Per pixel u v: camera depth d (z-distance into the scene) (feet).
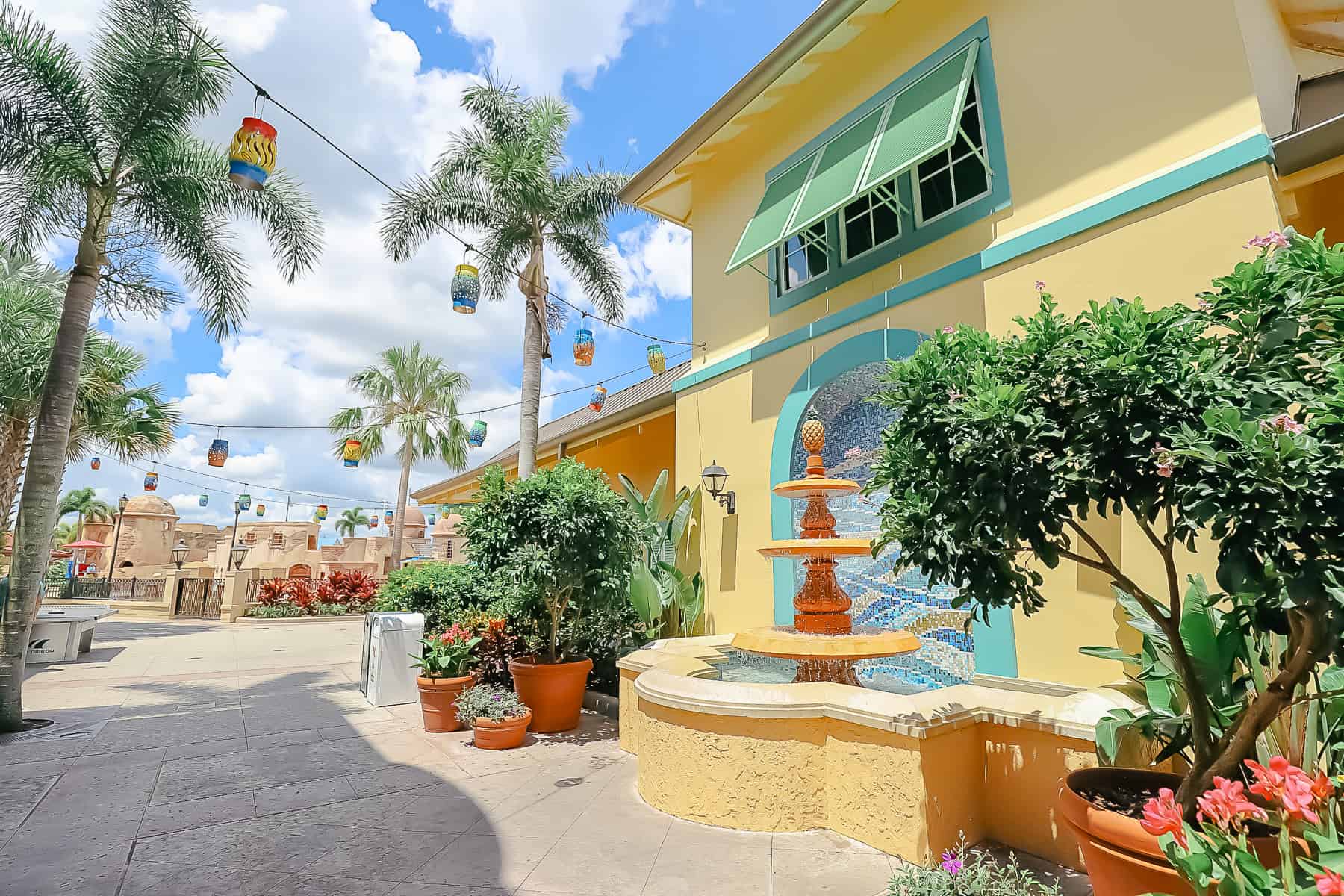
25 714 29.71
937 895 10.80
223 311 35.70
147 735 25.79
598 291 49.19
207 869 14.26
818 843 15.30
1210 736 10.46
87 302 29.58
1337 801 9.78
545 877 13.79
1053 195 19.63
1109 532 16.97
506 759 22.44
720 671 22.76
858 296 25.55
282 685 37.09
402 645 32.17
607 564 26.13
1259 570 7.91
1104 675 16.67
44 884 13.60
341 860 14.66
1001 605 10.82
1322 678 11.49
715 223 33.58
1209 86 16.57
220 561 130.82
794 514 27.14
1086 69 19.21
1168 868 9.03
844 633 19.98
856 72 26.11
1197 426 8.95
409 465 95.45
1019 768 14.98
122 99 28.48
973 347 11.35
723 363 31.60
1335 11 22.22
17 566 27.04
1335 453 7.50
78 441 56.95
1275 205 15.14
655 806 17.75
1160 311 9.45
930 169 23.77
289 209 36.68
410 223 44.83
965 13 22.66
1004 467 9.75
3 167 28.96
